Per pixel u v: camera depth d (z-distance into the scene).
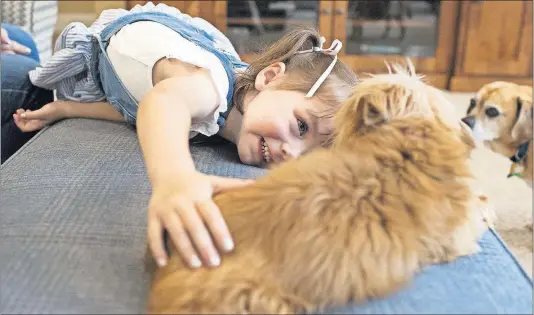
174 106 0.74
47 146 0.88
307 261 0.50
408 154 0.56
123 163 0.80
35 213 0.65
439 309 0.51
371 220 0.51
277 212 0.52
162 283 0.51
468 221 0.59
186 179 0.58
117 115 1.07
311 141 0.92
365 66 3.20
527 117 1.84
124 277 0.55
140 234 0.61
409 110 0.60
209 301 0.48
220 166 0.87
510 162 2.09
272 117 0.90
